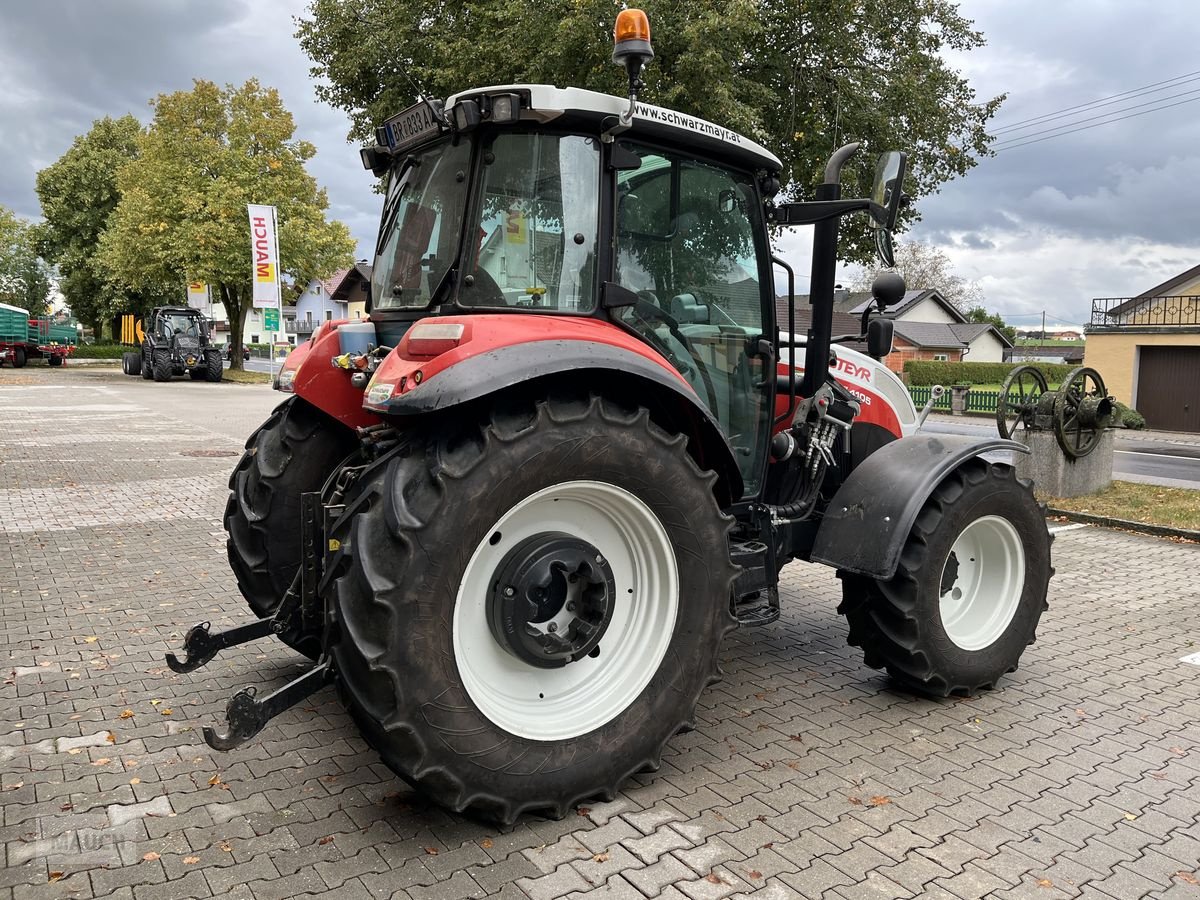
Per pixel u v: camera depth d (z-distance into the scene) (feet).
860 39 44.62
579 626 9.44
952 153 48.98
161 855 8.51
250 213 84.58
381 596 7.91
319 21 46.47
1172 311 80.28
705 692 12.94
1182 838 9.00
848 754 10.85
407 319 11.12
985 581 13.15
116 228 110.73
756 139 39.04
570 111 9.75
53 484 31.22
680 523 9.60
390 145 11.61
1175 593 18.85
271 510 12.43
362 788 9.89
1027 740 11.32
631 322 10.88
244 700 8.27
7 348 115.03
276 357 151.23
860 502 12.04
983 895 7.95
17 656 14.02
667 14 37.22
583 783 9.08
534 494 8.77
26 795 9.68
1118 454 54.34
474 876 8.16
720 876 8.18
